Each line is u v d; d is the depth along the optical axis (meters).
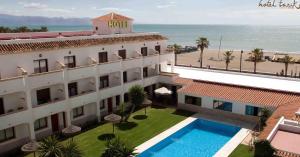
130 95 40.09
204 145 34.16
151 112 44.00
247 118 39.59
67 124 35.75
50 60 34.50
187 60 96.19
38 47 33.31
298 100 37.03
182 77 49.78
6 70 30.56
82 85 38.66
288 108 33.88
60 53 35.41
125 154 24.62
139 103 39.97
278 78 49.47
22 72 30.45
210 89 43.47
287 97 38.56
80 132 36.59
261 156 22.55
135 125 38.69
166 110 44.91
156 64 49.44
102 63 39.00
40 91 34.12
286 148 22.91
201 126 40.16
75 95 37.00
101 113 41.88
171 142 34.97
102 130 37.16
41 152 23.97
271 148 22.33
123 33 49.69
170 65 59.12
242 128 37.22
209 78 49.62
